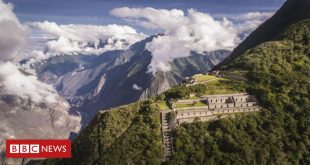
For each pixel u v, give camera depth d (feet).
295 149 653.71
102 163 618.44
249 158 623.77
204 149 631.15
